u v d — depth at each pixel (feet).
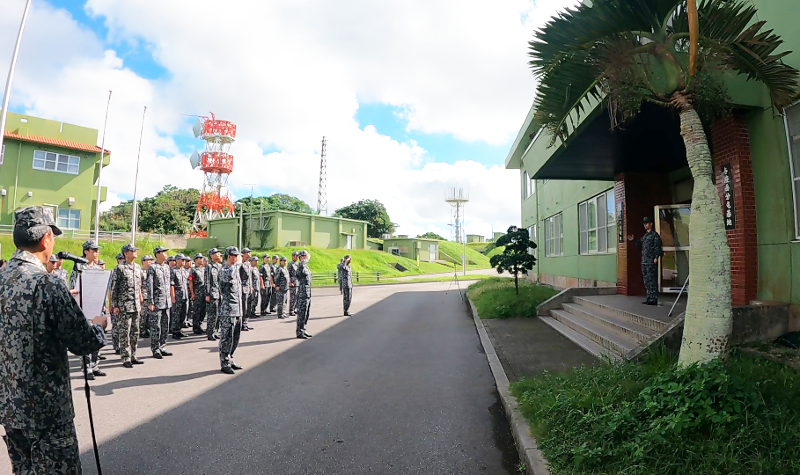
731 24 14.39
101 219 165.68
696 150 14.17
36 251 8.75
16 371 7.89
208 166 152.25
